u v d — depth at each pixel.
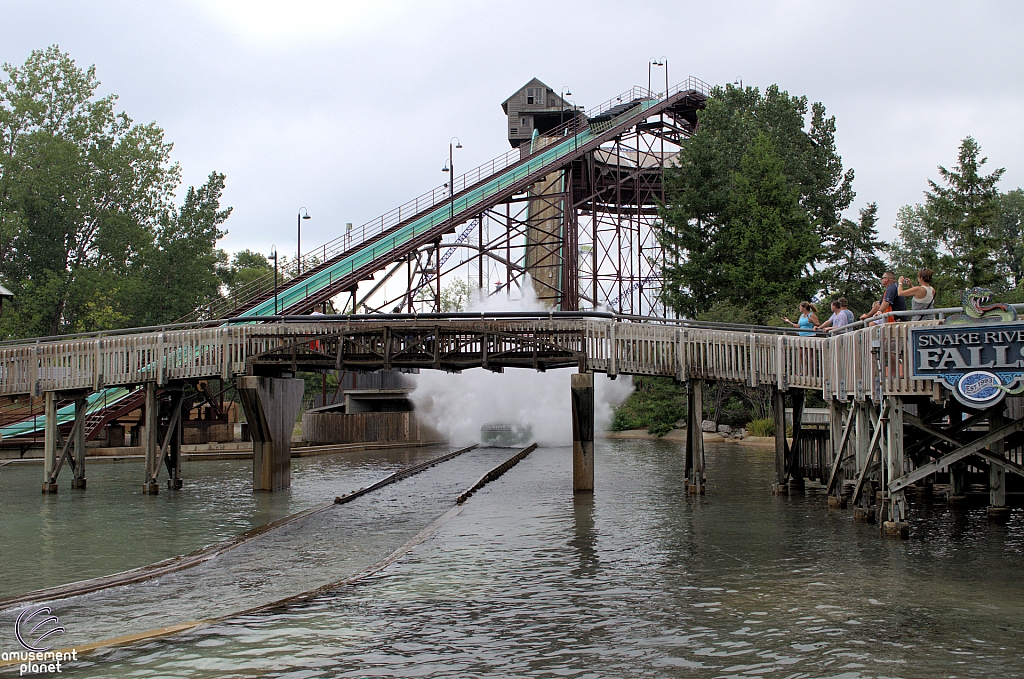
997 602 15.20
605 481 36.03
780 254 55.50
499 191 59.44
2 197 79.81
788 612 14.78
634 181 71.50
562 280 64.94
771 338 28.53
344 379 71.12
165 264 87.06
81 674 12.30
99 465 46.38
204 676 12.18
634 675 12.00
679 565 18.66
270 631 14.16
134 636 13.87
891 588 16.23
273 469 33.59
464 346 31.33
